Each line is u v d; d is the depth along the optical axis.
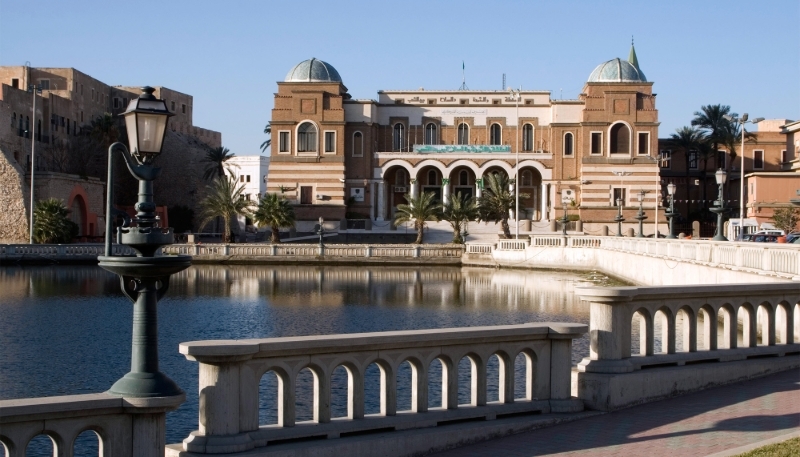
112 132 123.19
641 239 58.75
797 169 92.81
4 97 108.00
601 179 110.19
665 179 119.56
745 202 99.44
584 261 78.94
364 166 114.00
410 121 116.88
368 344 13.12
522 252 84.38
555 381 15.21
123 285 11.66
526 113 115.44
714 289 17.62
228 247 89.56
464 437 13.77
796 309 21.59
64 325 42.53
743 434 13.73
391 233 105.88
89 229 109.06
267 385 27.08
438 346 13.95
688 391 16.77
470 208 92.56
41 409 10.19
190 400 25.59
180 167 136.50
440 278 74.19
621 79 110.19
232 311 49.59
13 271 77.31
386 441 12.99
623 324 16.05
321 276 76.12
